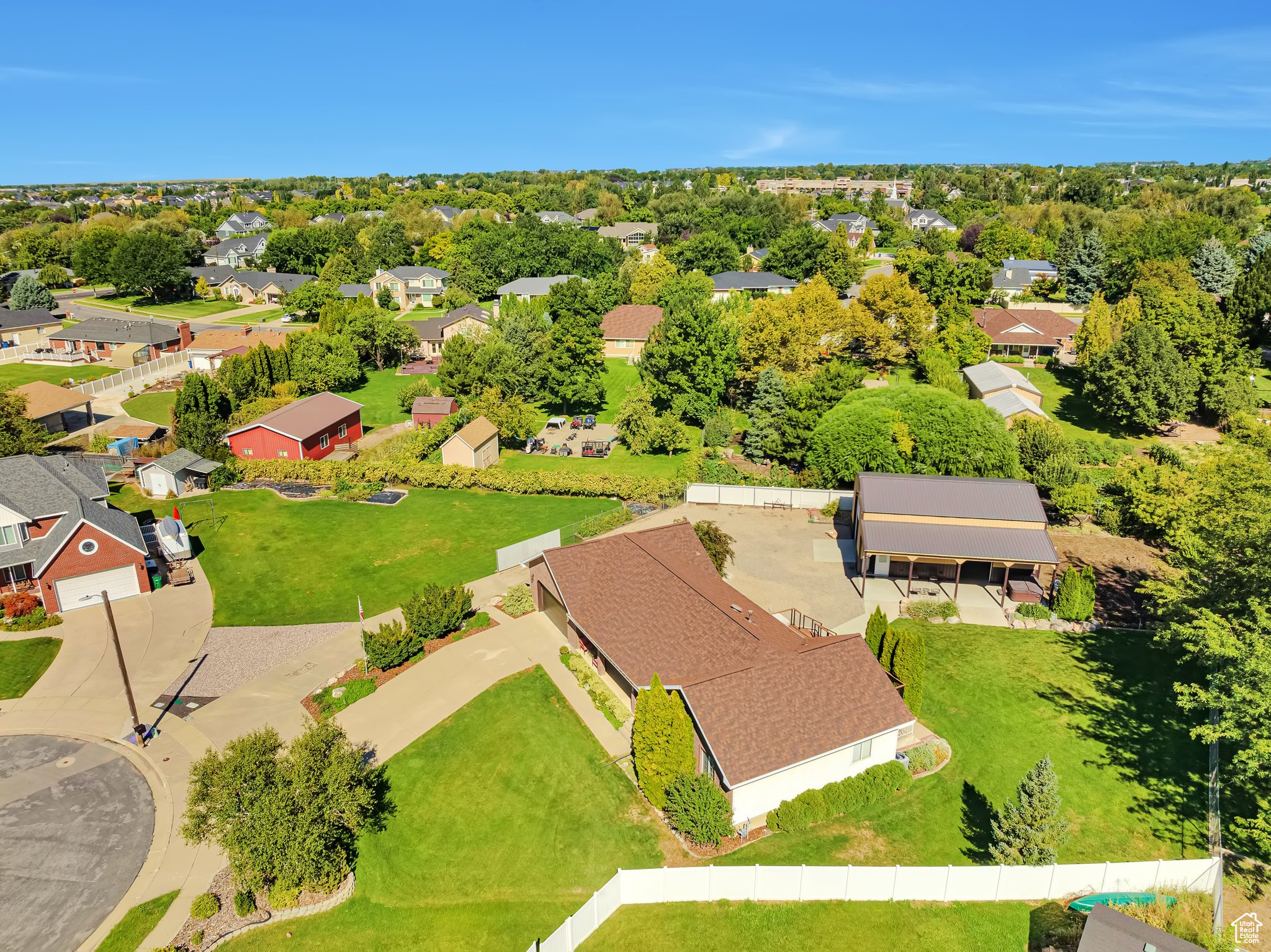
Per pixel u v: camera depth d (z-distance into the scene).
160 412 81.75
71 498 48.69
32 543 46.03
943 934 25.41
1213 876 26.55
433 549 54.47
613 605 39.59
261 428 69.00
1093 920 23.42
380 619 45.06
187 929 25.56
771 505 62.88
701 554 45.50
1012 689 38.75
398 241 171.75
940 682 39.34
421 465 67.00
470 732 35.06
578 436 82.62
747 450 73.31
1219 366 81.94
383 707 36.78
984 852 29.08
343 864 27.62
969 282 107.56
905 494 49.75
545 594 45.25
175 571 49.38
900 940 25.23
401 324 107.94
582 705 36.88
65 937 25.08
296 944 25.34
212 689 38.19
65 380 90.88
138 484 64.62
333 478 66.19
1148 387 77.62
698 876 26.31
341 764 27.22
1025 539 46.91
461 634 42.97
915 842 29.48
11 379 91.62
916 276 110.56
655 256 133.88
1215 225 139.38
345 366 91.94
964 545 46.84
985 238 159.12
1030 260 152.38
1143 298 97.19
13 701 36.94
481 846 29.17
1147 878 26.69
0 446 57.88
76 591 45.31
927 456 59.81
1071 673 40.12
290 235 167.12
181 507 60.62
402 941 25.56
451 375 85.56
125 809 30.52
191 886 27.25
